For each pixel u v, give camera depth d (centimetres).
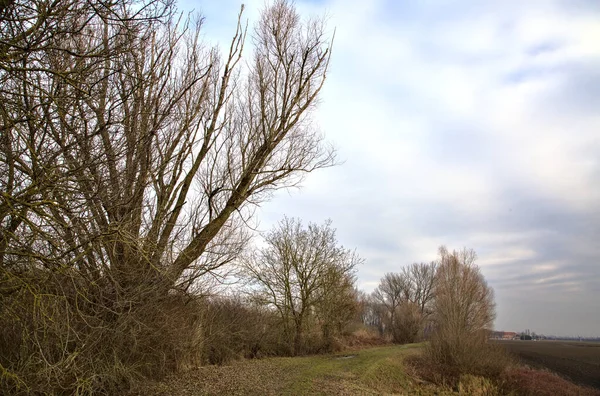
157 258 1134
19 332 805
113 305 963
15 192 707
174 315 1290
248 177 1520
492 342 3056
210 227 1424
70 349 912
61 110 688
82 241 784
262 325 2589
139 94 935
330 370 2073
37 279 718
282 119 1623
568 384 2738
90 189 811
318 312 2994
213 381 1437
